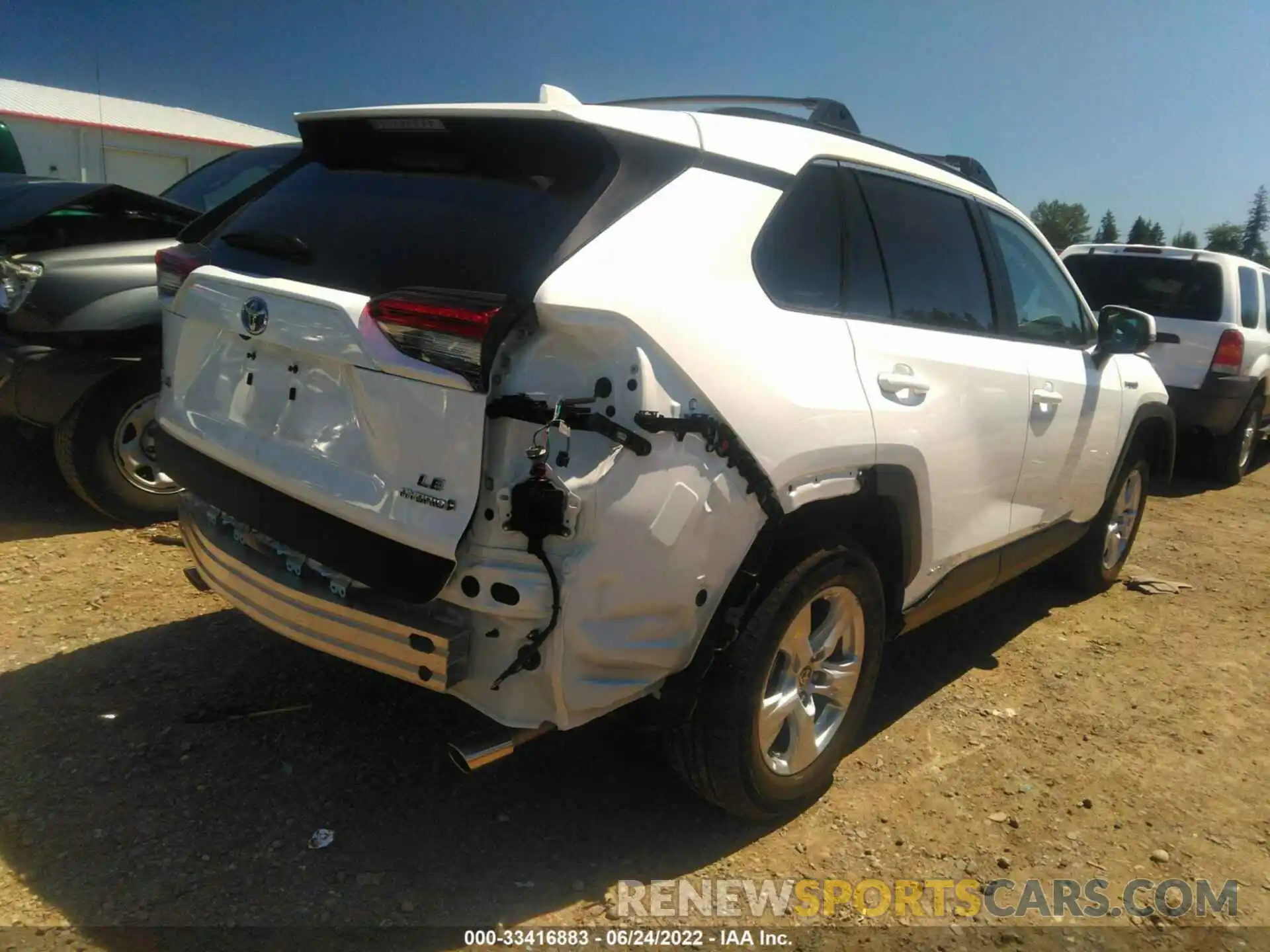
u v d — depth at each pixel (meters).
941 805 3.24
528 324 2.24
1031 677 4.30
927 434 3.20
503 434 2.24
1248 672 4.49
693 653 2.59
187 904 2.49
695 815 3.05
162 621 4.04
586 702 2.39
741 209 2.70
